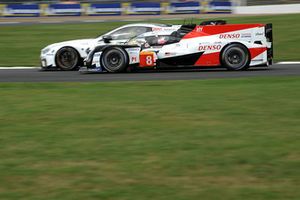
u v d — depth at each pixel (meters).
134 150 16.88
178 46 41.47
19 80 38.44
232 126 19.86
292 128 19.31
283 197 13.03
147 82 33.91
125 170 15.02
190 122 20.69
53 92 29.64
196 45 41.38
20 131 19.61
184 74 39.94
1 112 23.34
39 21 103.12
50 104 25.19
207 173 14.70
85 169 15.16
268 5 114.06
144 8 116.44
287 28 76.06
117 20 98.19
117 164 15.55
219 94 27.42
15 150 17.08
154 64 41.66
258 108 23.20
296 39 67.12
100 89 30.59
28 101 26.33
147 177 14.46
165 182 14.08
